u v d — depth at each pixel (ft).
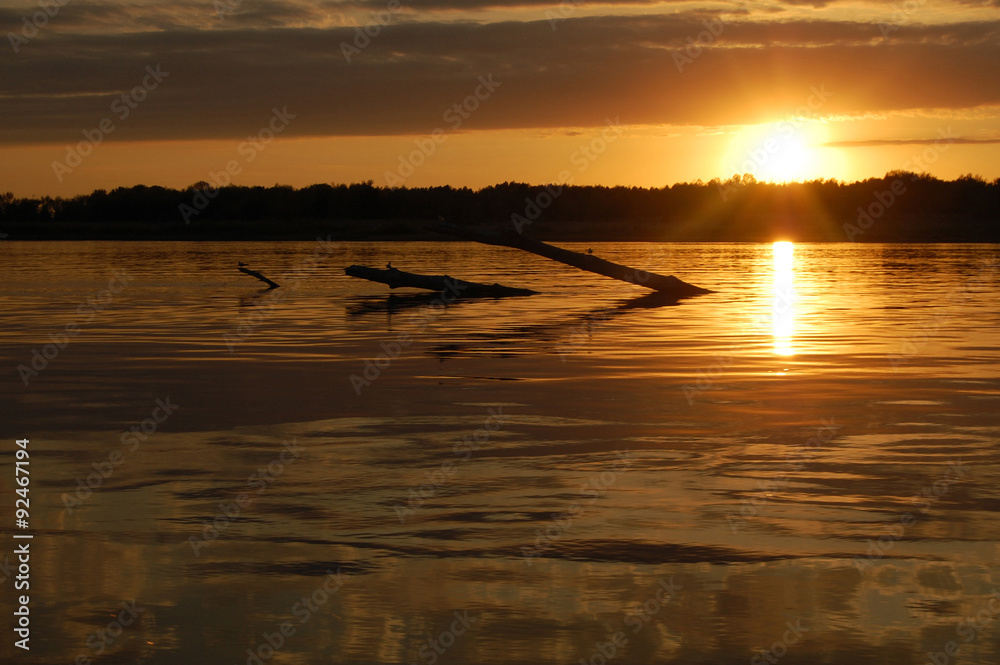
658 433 33.12
